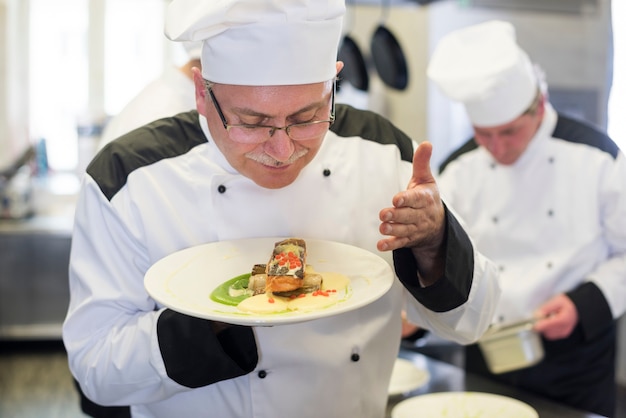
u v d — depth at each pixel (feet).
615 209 8.04
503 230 8.45
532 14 12.88
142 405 5.19
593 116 13.21
